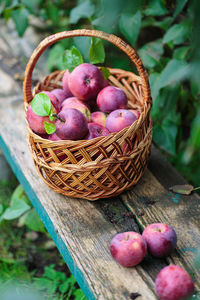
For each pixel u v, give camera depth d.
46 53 1.94
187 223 1.12
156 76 1.39
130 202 1.18
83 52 1.38
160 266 1.04
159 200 1.18
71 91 1.23
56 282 1.40
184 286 0.95
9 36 2.09
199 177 1.66
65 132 1.09
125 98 1.21
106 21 1.38
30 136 1.12
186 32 1.34
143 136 1.14
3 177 1.82
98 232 1.11
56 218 1.14
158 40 1.48
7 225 1.65
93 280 1.01
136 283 1.01
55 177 1.14
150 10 1.40
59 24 2.04
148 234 1.03
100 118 1.21
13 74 1.74
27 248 1.57
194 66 0.91
